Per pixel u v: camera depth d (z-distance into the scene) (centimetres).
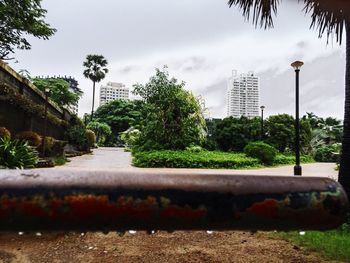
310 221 47
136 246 389
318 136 4375
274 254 361
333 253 352
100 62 5853
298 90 1154
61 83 4634
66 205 40
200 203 44
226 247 388
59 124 2369
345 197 49
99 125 5619
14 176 40
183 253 367
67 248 374
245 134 3388
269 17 477
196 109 2283
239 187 46
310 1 459
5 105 1488
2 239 390
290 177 50
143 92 2236
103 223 42
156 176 45
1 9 1386
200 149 2205
